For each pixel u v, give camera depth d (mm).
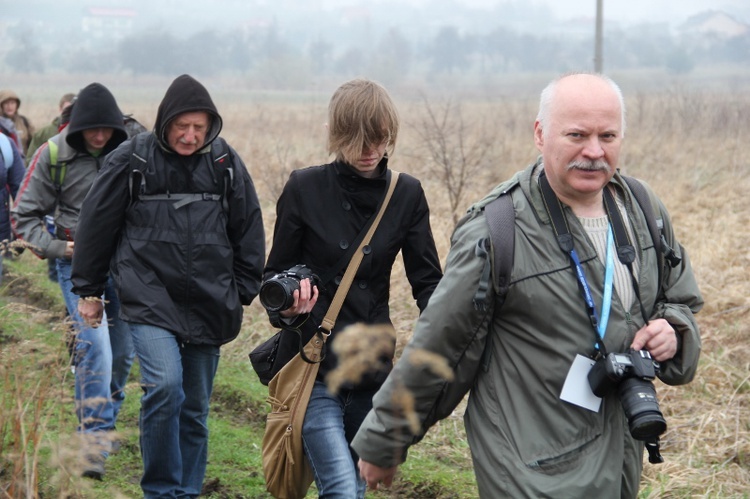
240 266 5410
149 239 5137
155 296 5094
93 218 5145
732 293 9836
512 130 25516
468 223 3619
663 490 5766
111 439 4254
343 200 4570
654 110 33125
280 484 4496
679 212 14281
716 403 7270
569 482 3398
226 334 5270
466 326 3527
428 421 3680
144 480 5152
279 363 4605
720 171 18188
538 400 3490
